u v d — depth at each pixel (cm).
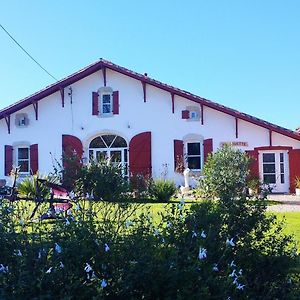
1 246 364
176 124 2075
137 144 2098
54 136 2172
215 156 1504
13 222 415
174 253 337
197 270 326
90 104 2161
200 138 2047
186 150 2070
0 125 2220
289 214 1073
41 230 395
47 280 311
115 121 2133
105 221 407
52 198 778
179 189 1750
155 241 357
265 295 381
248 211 413
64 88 2177
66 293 304
